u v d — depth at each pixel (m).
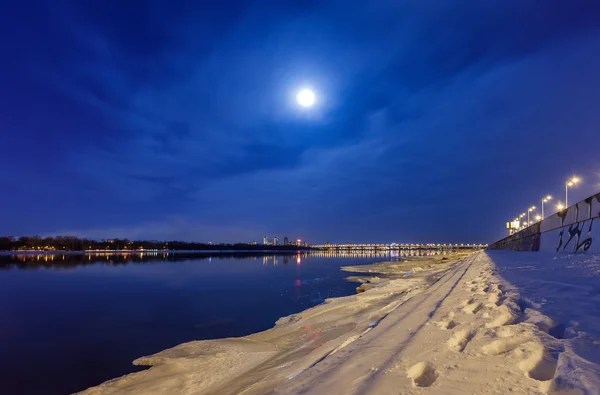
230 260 130.88
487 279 11.57
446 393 3.01
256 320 22.02
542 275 10.75
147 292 38.34
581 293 6.70
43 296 36.50
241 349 13.57
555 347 3.67
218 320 22.48
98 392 10.38
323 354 6.87
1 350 16.86
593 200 19.30
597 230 18.30
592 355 3.30
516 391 2.88
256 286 40.78
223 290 38.06
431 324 5.72
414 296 12.39
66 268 85.50
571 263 13.98
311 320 17.31
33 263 111.25
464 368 3.51
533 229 32.06
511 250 45.22
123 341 18.09
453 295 9.30
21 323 23.11
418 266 61.69
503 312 5.63
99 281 52.44
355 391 3.36
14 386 12.38
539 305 5.78
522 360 3.47
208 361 12.25
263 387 5.99
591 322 4.44
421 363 3.82
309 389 3.67
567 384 2.82
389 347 4.69
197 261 123.25
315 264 94.00
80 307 29.25
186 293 36.47
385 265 75.44
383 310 12.91
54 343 18.02
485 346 4.04
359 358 4.41
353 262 105.31
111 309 28.03
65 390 11.95
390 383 3.40
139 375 11.60
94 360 15.05
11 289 43.28
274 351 12.77
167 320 23.14
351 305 19.12
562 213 24.19
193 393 9.45
